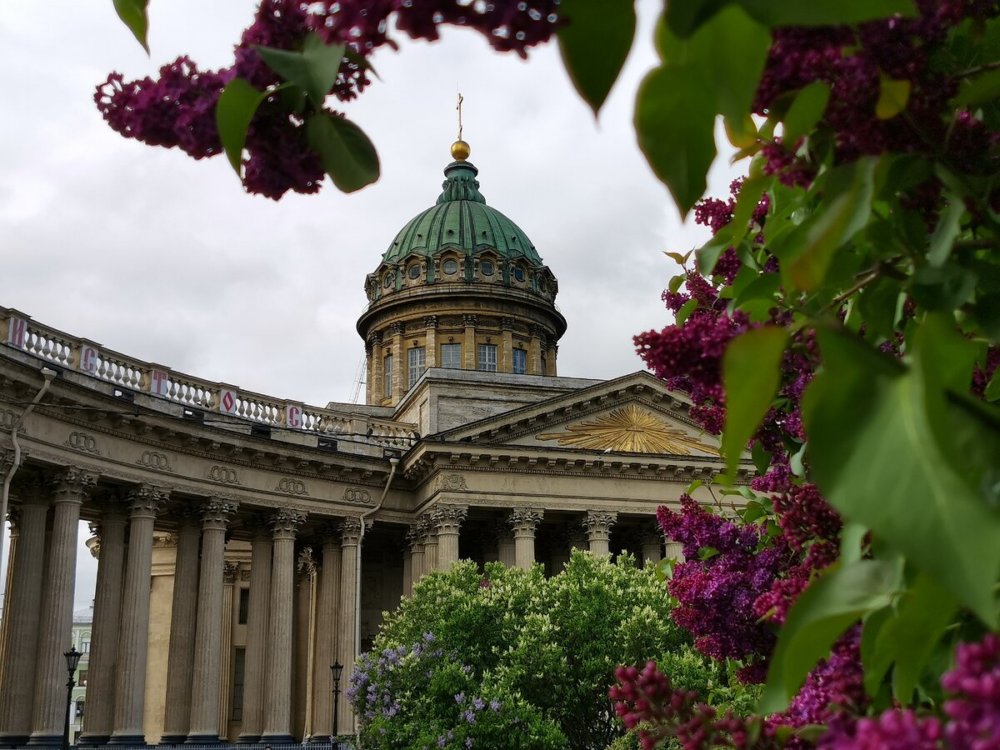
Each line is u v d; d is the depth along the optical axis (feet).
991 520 7.66
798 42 11.89
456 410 191.93
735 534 25.59
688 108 9.23
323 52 10.31
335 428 183.93
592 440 182.80
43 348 143.13
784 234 16.97
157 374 158.92
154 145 12.58
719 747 16.62
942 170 13.20
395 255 288.30
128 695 143.02
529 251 291.58
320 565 191.42
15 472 130.82
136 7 12.14
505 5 8.51
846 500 8.22
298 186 12.67
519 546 172.55
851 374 8.64
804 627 10.39
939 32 12.41
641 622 115.03
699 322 13.79
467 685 109.29
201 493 158.51
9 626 137.80
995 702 7.79
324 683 170.50
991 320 14.12
